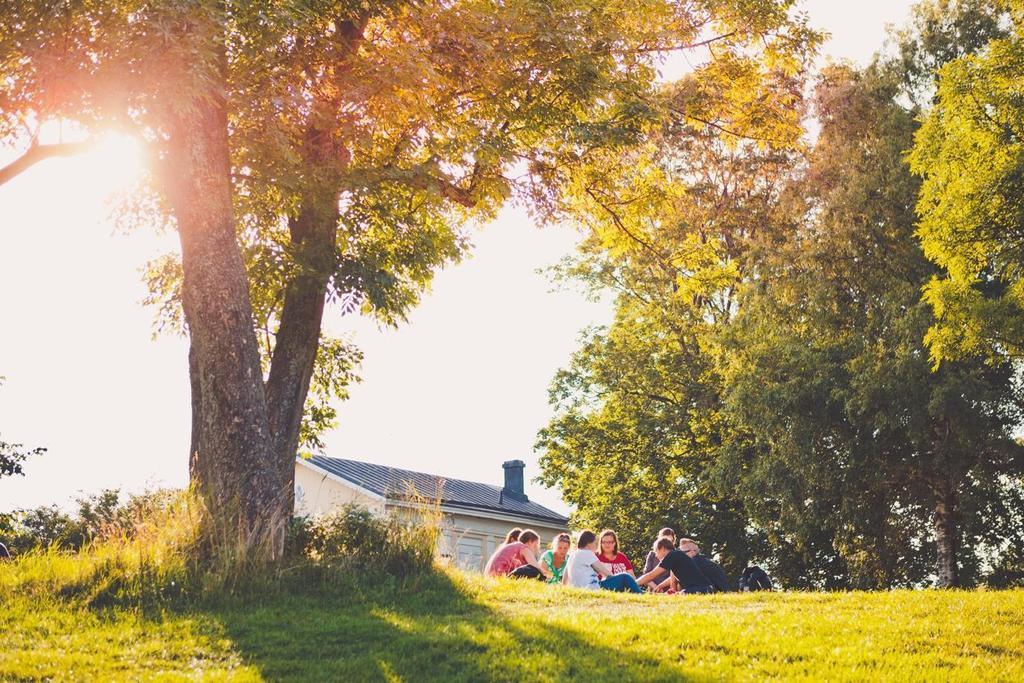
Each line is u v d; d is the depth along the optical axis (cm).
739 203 3256
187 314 1250
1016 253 2123
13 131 1477
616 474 3472
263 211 1691
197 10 1205
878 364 2620
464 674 802
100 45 1237
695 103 2102
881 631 972
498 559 1580
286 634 920
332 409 2291
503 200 1795
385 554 1186
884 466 2800
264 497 1193
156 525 1135
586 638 912
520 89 1639
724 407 2972
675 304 3344
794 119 2148
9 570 1060
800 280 2802
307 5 1349
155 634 912
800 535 2869
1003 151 2150
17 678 775
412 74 1430
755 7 1875
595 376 3522
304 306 1557
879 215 2773
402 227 1697
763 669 827
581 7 1580
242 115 1409
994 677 820
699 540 3319
